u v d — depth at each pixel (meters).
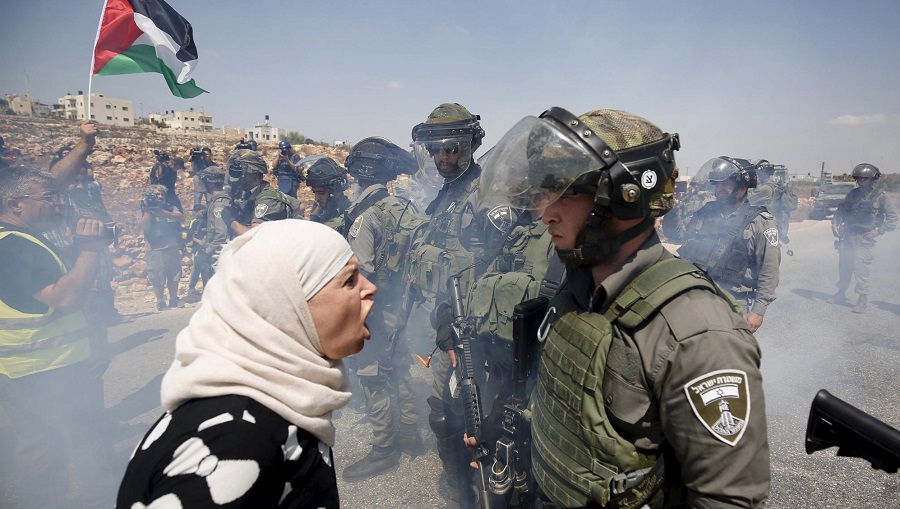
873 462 1.05
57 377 2.47
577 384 1.19
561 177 1.17
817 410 1.14
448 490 2.94
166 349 5.31
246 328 0.93
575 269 1.34
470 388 2.05
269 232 1.01
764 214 3.77
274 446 0.89
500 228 2.41
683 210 9.51
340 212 4.19
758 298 3.74
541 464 1.36
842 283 7.07
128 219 9.95
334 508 1.05
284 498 0.92
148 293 8.06
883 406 3.91
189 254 9.32
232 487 0.81
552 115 1.26
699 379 1.01
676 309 1.08
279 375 0.92
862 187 6.58
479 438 1.86
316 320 1.00
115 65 4.04
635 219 1.17
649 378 1.08
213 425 0.85
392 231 3.19
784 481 3.02
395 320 3.19
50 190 2.41
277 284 0.94
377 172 3.37
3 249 2.24
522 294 2.11
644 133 1.17
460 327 2.27
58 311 2.46
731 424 0.99
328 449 1.06
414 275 2.95
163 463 0.83
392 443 3.11
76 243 2.50
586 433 1.18
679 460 1.10
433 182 3.81
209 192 6.51
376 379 3.01
